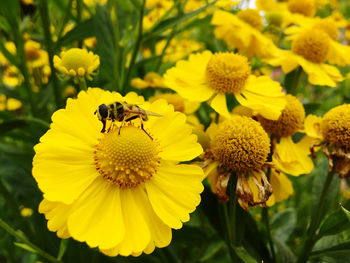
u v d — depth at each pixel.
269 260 0.11
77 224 0.07
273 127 0.12
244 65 0.12
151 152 0.08
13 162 0.14
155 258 0.13
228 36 0.18
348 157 0.10
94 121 0.09
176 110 0.13
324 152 0.11
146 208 0.08
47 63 0.19
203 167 0.10
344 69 0.24
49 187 0.07
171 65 0.20
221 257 0.15
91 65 0.11
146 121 0.09
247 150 0.09
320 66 0.16
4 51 0.14
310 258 0.11
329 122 0.11
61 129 0.08
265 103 0.12
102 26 0.14
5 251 0.16
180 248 0.16
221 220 0.11
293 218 0.15
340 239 0.12
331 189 0.12
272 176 0.11
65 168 0.08
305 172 0.11
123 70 0.14
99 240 0.07
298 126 0.12
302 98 0.26
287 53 0.16
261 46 0.17
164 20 0.14
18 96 0.19
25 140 0.14
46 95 0.16
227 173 0.10
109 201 0.08
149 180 0.08
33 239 0.13
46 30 0.13
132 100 0.10
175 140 0.09
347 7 0.38
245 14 0.18
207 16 0.17
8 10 0.13
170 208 0.08
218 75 0.12
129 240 0.08
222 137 0.10
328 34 0.18
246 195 0.09
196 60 0.14
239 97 0.12
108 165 0.08
